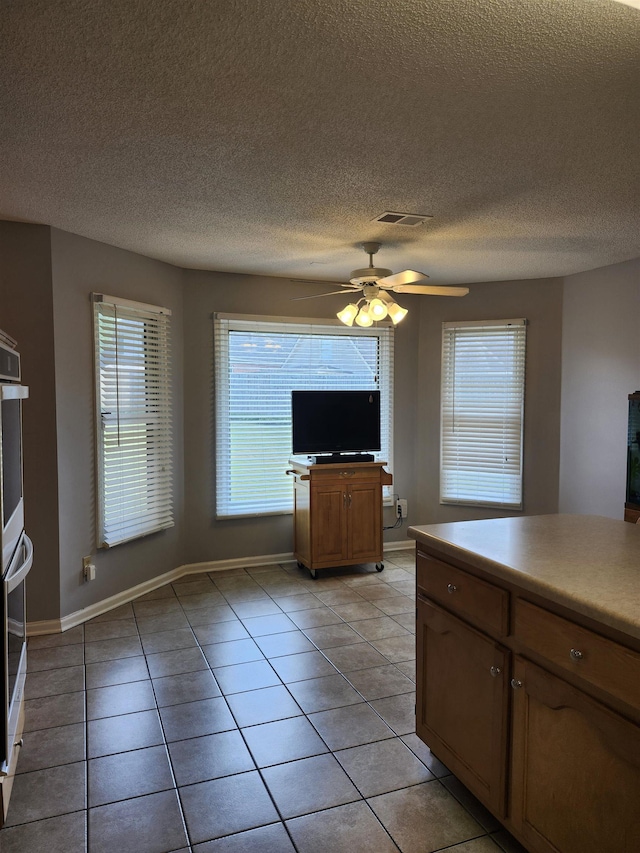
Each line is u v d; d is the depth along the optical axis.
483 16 1.44
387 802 1.97
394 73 1.72
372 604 3.86
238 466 4.64
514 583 1.61
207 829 1.84
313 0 1.38
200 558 4.57
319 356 4.91
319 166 2.43
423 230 3.38
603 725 1.34
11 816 1.90
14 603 2.00
